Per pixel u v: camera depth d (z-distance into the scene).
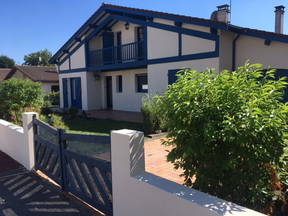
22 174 5.08
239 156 2.56
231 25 8.87
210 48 9.45
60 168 4.24
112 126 10.20
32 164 5.23
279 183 2.76
